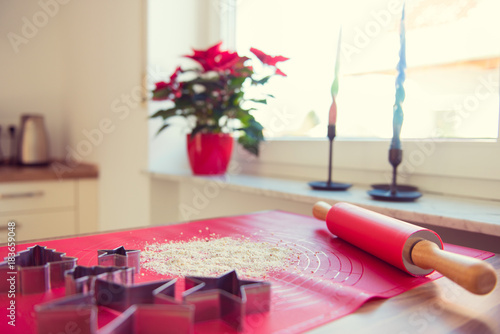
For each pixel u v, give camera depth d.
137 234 0.69
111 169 1.86
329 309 0.39
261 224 0.79
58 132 2.32
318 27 1.31
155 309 0.32
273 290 0.44
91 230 1.96
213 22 1.72
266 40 1.53
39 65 2.25
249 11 1.60
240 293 0.39
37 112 2.25
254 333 0.33
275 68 1.23
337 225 0.65
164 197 1.66
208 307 0.36
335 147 1.25
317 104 1.33
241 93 1.33
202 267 0.51
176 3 1.64
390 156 0.91
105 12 1.83
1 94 2.13
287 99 1.44
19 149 2.00
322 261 0.55
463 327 0.35
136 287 0.37
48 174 1.78
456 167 0.97
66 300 0.32
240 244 0.63
